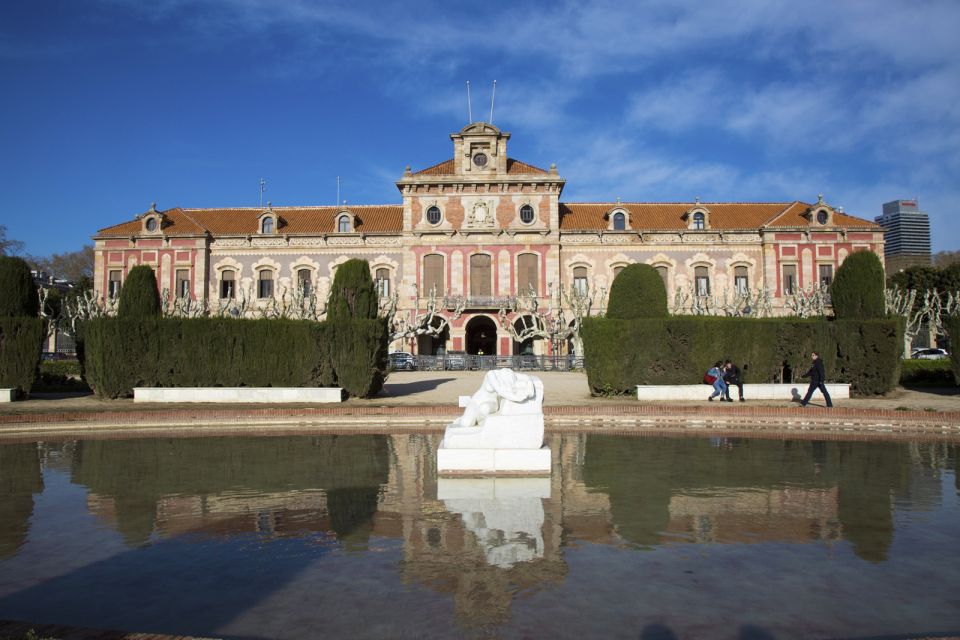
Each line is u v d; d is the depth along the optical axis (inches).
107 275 2416.3
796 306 2030.0
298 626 238.8
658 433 770.2
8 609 257.0
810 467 542.3
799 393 1063.0
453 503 416.5
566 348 2309.3
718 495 437.4
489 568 297.0
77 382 1332.4
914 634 232.8
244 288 2404.0
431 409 862.5
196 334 1086.4
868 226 2347.4
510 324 2252.7
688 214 2402.8
